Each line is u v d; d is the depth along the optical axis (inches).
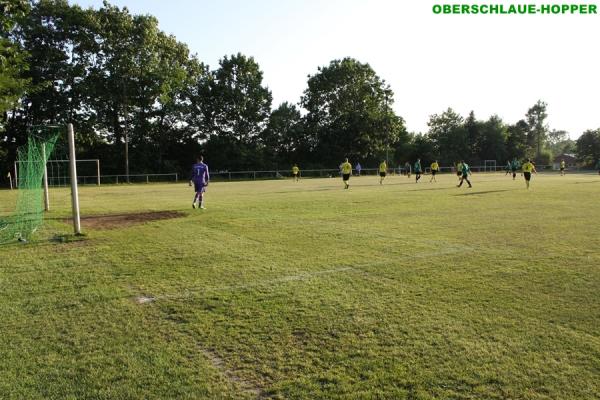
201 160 685.9
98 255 355.3
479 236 417.1
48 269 310.3
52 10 1843.0
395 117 2805.1
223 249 371.2
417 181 1537.9
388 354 171.9
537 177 1929.1
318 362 166.6
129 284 270.4
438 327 196.7
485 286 255.3
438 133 3513.8
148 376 157.9
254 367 163.6
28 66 557.9
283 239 414.6
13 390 149.1
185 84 2266.2
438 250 355.9
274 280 274.8
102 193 1138.7
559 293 240.7
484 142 3422.7
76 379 156.3
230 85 2522.1
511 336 186.1
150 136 2333.9
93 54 1955.0
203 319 210.7
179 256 346.6
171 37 2162.9
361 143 2751.0
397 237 417.4
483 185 1266.0
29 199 611.5
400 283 264.4
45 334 195.3
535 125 4202.8
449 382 151.0
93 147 2121.1
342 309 221.3
